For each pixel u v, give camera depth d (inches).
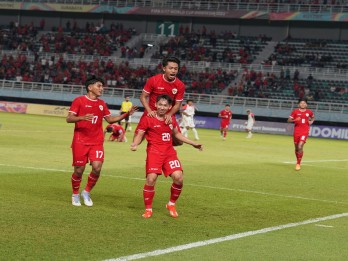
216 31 3912.4
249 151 1683.1
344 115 2928.2
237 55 3641.7
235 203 725.3
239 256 460.1
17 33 4074.8
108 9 3909.9
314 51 3560.5
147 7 3838.6
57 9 4015.8
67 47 3897.6
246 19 3799.2
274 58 3533.5
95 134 644.7
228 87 3378.4
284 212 678.5
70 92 3395.7
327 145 2271.2
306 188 920.3
